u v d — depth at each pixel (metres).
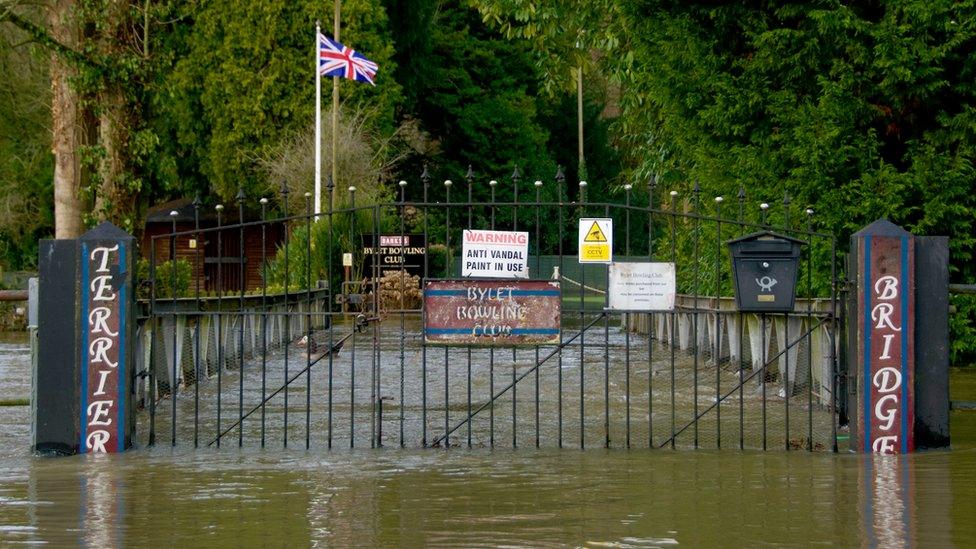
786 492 8.74
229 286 51.97
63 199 25.91
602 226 10.36
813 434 11.63
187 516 8.03
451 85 65.00
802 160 16.75
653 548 7.11
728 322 17.83
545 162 66.94
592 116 74.69
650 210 10.46
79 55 24.64
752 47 18.48
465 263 10.43
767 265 10.43
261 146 51.69
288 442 11.30
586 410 13.52
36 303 10.55
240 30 51.59
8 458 10.40
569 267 45.44
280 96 51.81
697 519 7.86
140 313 13.64
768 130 18.03
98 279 10.49
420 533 7.50
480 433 11.84
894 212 16.56
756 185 17.89
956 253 16.52
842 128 16.69
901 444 10.34
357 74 39.44
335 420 12.86
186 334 16.09
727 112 18.05
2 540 7.40
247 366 19.58
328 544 7.25
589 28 25.52
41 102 47.06
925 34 16.56
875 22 17.48
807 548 7.09
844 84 16.88
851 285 10.56
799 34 17.20
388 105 52.88
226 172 52.16
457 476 9.42
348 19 51.72
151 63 25.55
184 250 52.06
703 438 11.48
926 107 17.22
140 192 26.55
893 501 8.40
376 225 10.88
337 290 31.05
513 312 10.45
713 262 19.09
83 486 9.09
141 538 7.43
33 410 10.59
